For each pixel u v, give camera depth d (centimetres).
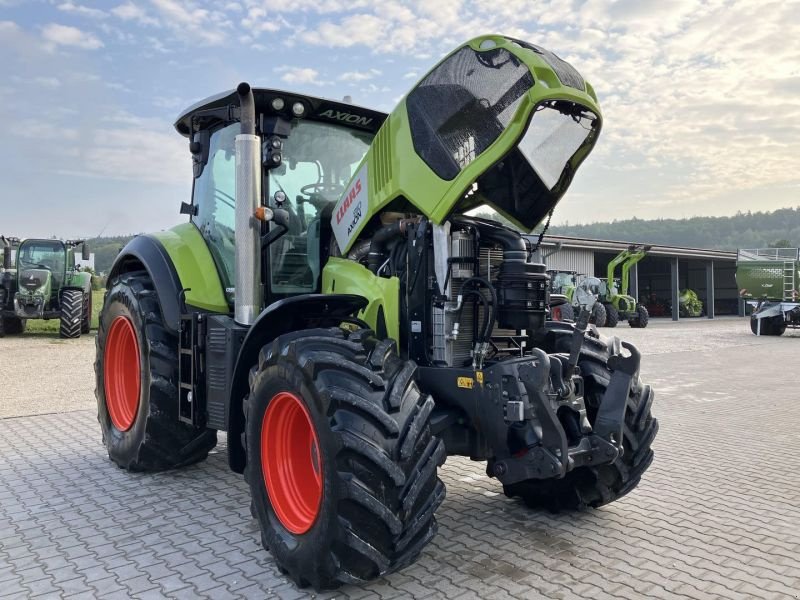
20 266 1684
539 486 409
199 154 486
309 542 293
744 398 891
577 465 335
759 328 2198
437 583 313
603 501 401
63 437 631
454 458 559
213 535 378
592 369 392
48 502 438
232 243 439
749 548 360
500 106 320
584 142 361
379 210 372
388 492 278
